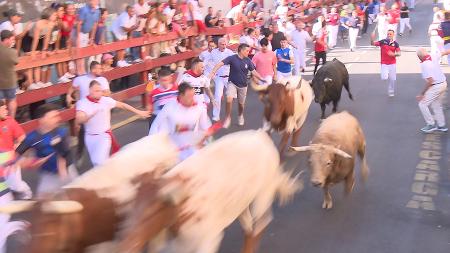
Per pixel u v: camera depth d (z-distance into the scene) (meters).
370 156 10.46
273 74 13.15
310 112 14.30
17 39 12.09
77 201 4.48
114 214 4.70
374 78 18.89
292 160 10.16
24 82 11.76
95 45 13.30
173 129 7.04
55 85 12.02
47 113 6.57
